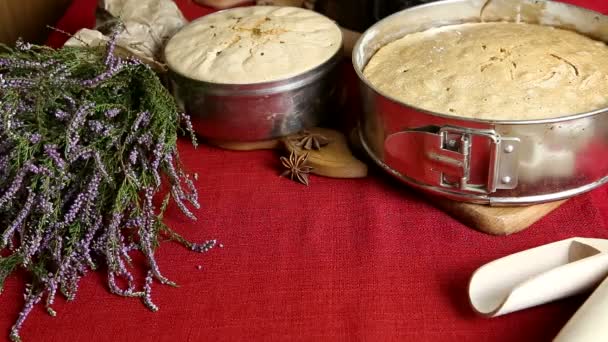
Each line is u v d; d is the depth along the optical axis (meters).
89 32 0.92
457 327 0.71
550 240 0.78
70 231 0.74
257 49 0.88
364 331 0.71
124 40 0.93
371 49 0.91
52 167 0.73
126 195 0.75
